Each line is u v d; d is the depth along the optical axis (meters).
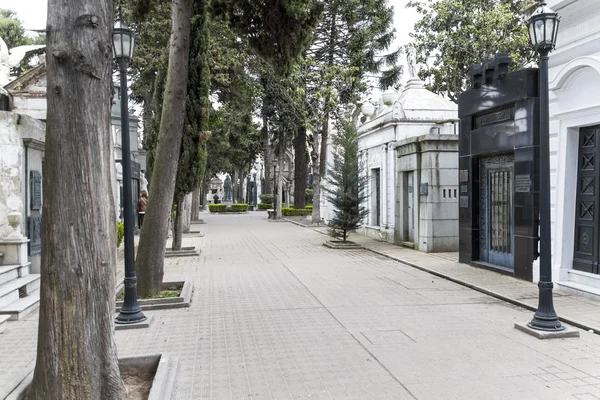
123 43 6.89
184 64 8.59
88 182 3.71
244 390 4.54
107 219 3.87
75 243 3.67
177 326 6.75
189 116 12.75
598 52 7.89
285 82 25.33
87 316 3.71
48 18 3.68
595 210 8.12
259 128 39.59
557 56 8.74
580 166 8.52
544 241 6.21
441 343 5.82
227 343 5.95
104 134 3.84
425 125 15.99
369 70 28.31
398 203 15.84
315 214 25.98
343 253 14.49
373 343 5.85
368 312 7.36
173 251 14.19
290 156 50.59
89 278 3.72
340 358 5.35
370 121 18.50
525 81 9.27
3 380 4.84
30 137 8.85
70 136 3.66
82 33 3.65
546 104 6.21
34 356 5.59
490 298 8.25
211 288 9.34
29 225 9.06
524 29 20.14
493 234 10.97
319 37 27.42
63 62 3.64
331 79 23.95
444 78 23.23
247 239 18.92
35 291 8.42
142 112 26.08
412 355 5.41
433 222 13.81
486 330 6.34
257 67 23.67
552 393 4.38
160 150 8.54
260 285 9.59
